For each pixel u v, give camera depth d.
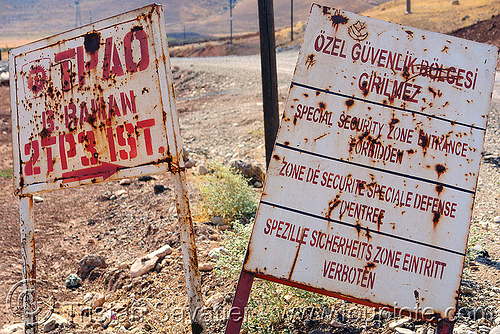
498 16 28.73
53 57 3.46
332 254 2.75
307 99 2.86
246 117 13.43
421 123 2.82
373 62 2.86
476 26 29.03
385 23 2.89
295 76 2.87
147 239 5.98
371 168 2.80
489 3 36.41
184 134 12.62
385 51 2.87
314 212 2.78
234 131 12.17
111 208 7.56
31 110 3.59
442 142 2.80
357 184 2.80
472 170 2.77
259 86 20.20
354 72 2.86
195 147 11.11
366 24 2.89
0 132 15.52
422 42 2.87
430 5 45.53
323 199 2.79
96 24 3.22
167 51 3.00
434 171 2.78
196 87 23.53
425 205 2.76
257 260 2.75
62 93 3.42
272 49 5.82
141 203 7.52
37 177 3.56
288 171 2.81
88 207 7.80
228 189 6.43
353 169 2.81
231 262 4.11
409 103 2.84
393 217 2.76
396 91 2.85
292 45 41.09
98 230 6.73
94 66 3.26
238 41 56.88
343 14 2.89
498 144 8.87
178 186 2.98
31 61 3.57
